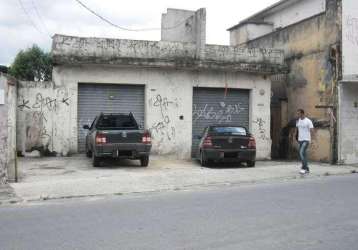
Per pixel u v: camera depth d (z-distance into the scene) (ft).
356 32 62.75
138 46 63.82
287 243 21.57
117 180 42.96
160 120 65.72
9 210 30.58
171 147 66.08
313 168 55.16
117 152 50.88
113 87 64.95
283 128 74.02
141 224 25.64
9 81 54.34
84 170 50.55
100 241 22.09
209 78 67.77
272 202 32.24
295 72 71.41
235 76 68.95
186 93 66.74
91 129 58.34
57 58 60.70
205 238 22.49
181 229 24.34
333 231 23.82
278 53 69.77
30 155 62.23
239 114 70.18
